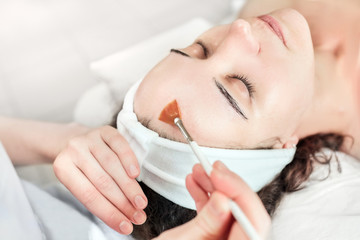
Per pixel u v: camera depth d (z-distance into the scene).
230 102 0.89
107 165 0.86
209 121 0.88
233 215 0.62
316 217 0.97
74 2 1.92
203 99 0.89
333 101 1.11
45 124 1.22
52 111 1.60
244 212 0.61
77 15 1.88
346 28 1.16
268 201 1.01
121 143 0.88
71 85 1.66
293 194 1.05
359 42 1.13
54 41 1.80
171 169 0.91
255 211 0.60
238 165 0.91
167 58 0.99
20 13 1.91
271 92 0.91
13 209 0.90
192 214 0.95
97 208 0.87
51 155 1.12
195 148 0.71
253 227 0.58
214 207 0.61
